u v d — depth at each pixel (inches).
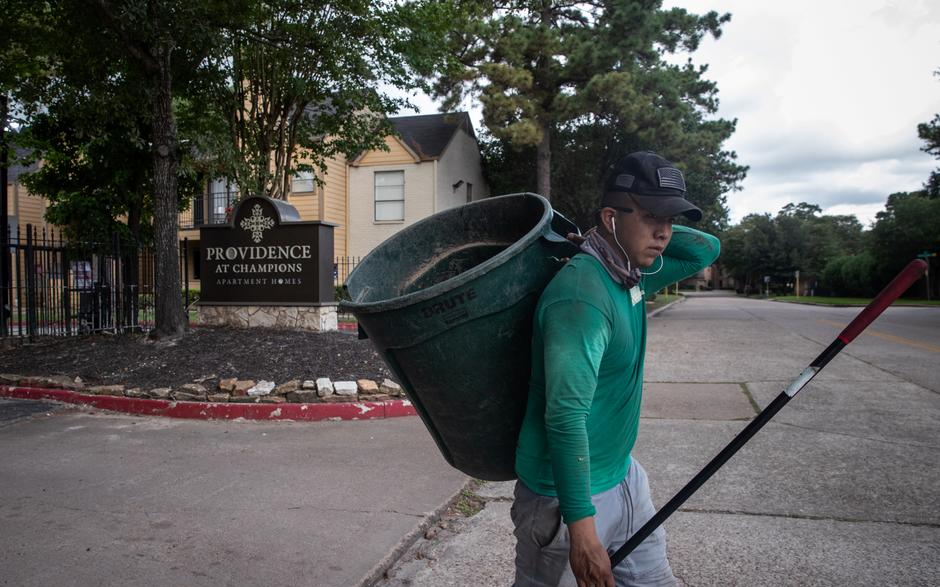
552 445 56.9
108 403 264.5
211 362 295.3
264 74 517.3
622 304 63.2
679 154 804.0
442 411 66.8
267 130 534.6
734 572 120.4
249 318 402.3
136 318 434.9
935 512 147.9
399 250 78.9
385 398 265.3
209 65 463.8
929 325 693.9
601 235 65.8
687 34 765.9
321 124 571.8
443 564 127.7
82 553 126.5
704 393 302.2
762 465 187.0
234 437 222.1
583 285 59.6
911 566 121.4
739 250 2970.0
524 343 64.2
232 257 404.8
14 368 306.8
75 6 356.2
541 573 67.1
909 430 225.1
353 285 69.7
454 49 727.7
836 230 3447.3
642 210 63.2
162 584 113.9
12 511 149.6
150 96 345.7
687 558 126.6
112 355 312.7
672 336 587.5
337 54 463.2
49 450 204.2
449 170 968.3
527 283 63.8
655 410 268.4
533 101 759.7
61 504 154.6
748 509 152.3
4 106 452.8
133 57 343.6
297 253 394.0
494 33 723.4
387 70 490.6
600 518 65.4
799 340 535.2
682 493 67.1
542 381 62.1
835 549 129.3
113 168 460.4
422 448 207.6
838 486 167.2
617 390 64.4
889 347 472.4
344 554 126.6
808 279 2598.4
